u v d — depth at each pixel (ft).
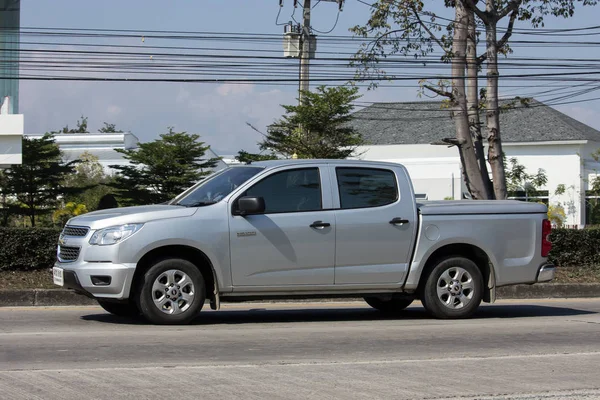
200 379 24.45
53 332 33.86
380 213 37.96
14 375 24.81
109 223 34.99
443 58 78.43
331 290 37.35
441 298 39.32
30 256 53.62
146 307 35.35
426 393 23.09
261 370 25.99
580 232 64.23
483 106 82.38
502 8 77.05
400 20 80.23
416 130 182.09
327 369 26.32
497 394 23.13
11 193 122.93
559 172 161.48
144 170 126.62
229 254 35.78
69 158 175.83
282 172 37.19
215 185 38.01
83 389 22.97
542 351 30.63
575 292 55.26
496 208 40.11
